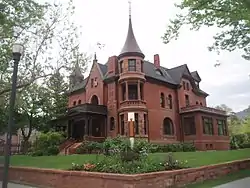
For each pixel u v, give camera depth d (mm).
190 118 34438
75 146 26344
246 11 11000
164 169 11258
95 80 34781
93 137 29312
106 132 31422
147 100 31406
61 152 26500
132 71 30344
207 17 12461
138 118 29000
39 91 21156
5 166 8039
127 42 31844
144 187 9547
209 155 18281
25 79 18594
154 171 10648
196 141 32875
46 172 13289
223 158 16594
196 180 11828
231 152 20781
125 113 29250
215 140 34844
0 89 18109
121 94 30906
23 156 24422
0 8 15469
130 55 30812
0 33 16594
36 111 35875
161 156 16344
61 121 37000
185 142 33156
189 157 16844
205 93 41969
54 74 19797
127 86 30109
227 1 11297
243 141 40125
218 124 37062
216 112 36719
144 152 12289
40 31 18938
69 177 11836
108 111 31844
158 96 33125
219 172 13406
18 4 16203
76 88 38438
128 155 11672
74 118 32375
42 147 26312
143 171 10352
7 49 17188
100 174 10414
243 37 14578
